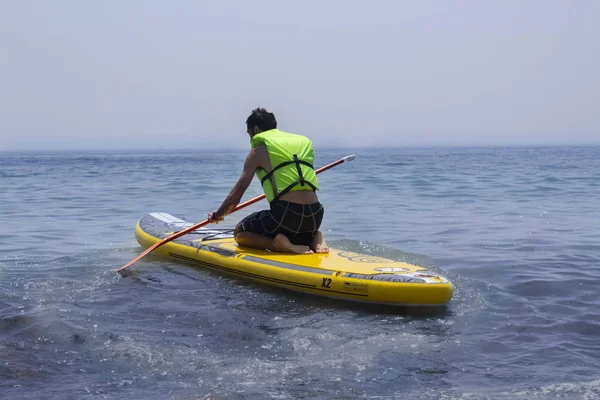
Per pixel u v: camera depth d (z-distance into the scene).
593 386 2.95
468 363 3.30
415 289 4.35
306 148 5.42
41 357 3.42
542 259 6.13
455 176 20.05
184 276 5.47
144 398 2.89
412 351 3.49
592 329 3.86
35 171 25.94
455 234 7.81
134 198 13.00
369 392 2.93
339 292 4.64
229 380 3.09
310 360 3.35
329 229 8.28
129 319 4.12
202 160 44.53
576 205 11.09
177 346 3.58
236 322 4.07
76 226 8.84
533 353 3.44
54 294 4.75
